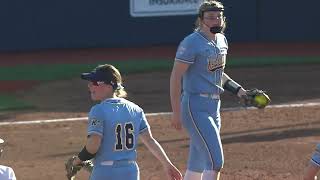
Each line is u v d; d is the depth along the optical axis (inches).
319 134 1879.9
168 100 2490.2
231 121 2058.3
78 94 2664.9
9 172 805.9
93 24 3929.6
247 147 1727.4
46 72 3218.5
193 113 1088.8
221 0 4037.9
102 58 3641.7
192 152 1135.0
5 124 2081.7
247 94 1139.9
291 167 1536.7
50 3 3858.3
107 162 866.1
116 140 864.9
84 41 3929.6
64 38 3902.6
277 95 2566.4
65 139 1856.5
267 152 1676.9
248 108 2253.9
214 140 1081.4
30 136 1902.1
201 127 1083.3
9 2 3796.8
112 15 3946.9
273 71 3189.0
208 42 1078.4
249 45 4018.2
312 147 1722.4
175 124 1090.1
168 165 919.7
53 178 1473.9
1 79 3029.0
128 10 3961.6
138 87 2800.2
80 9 3902.6
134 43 3991.1
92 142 856.9
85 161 882.1
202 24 1087.6
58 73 3186.5
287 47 3949.3
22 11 3821.4
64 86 2856.8
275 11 4114.2
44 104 2453.2
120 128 868.0
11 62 3540.8
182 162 1587.1
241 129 1946.4
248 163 1574.8
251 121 2058.3
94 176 872.3
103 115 863.1
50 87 2832.2
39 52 3841.0
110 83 878.4
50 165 1585.9
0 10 3786.9
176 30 4025.6
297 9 4126.5
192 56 1072.8
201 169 1133.1
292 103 2377.0
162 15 4003.4
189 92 1096.8
